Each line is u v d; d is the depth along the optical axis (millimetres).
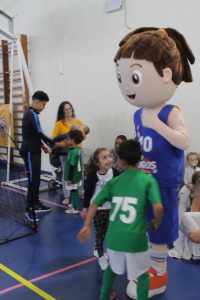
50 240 3699
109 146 5766
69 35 6168
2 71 7480
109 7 5402
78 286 2758
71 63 6215
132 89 2480
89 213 2264
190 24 4531
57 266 3100
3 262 3180
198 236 3072
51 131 6844
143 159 2529
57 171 5945
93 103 5934
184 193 3666
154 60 2373
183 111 4707
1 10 5496
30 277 2900
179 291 2691
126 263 2152
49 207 4816
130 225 2111
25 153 4406
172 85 2486
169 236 2564
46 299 2572
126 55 2465
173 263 3162
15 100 7289
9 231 3973
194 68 4531
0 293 2648
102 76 5715
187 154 4480
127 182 2203
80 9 5906
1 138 6754
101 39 5645
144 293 2176
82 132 4699
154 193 2123
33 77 7039
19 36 6789
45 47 6680
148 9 4965
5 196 5516
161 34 2469
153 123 2447
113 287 2771
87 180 2844
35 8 6734
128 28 5234
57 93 6598
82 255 3326
